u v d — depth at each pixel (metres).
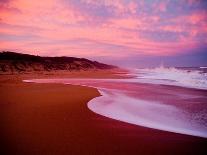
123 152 5.07
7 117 7.91
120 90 16.84
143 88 18.14
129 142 5.69
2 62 59.75
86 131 6.49
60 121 7.46
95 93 14.17
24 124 7.05
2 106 9.84
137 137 6.08
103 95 13.60
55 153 4.98
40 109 9.27
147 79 28.88
